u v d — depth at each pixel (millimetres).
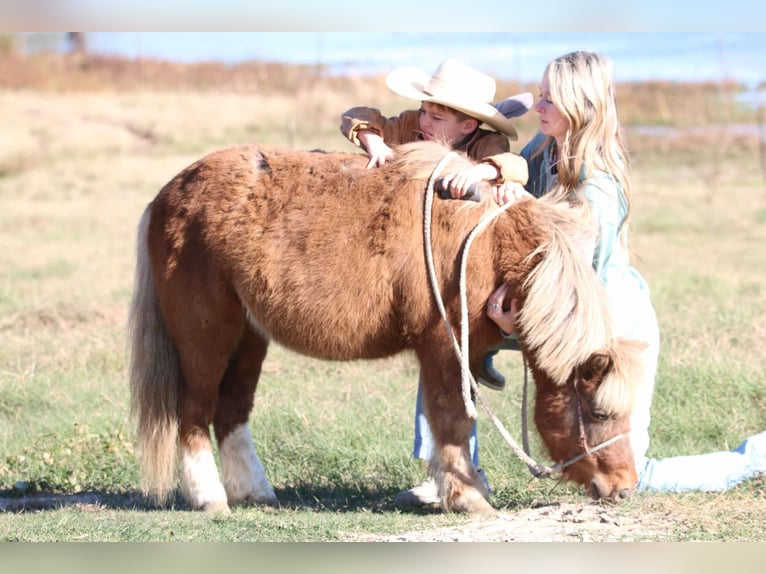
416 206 8703
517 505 9641
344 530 8438
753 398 12406
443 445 8828
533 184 9812
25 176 39562
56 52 58188
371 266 8734
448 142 9539
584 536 7926
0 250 26406
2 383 14102
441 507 9227
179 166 42094
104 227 30688
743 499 9312
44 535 8359
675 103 56219
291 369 14891
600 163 8828
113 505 10391
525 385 8797
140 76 57156
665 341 15000
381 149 9273
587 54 8867
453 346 8633
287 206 9148
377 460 11250
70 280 22141
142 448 9750
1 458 11703
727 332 15625
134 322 9969
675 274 22453
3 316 18281
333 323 8922
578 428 8406
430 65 59906
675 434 11500
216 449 11961
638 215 33719
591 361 8164
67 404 13594
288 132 48156
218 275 9414
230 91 56281
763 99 57438
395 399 13148
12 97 51125
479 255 8508
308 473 11281
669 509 8859
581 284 8281
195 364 9625
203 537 8141
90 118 48719
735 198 38438
